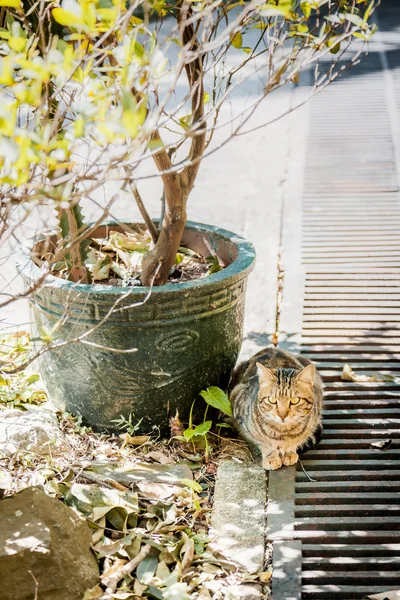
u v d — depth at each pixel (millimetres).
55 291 3344
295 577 2809
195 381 3572
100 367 3443
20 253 3660
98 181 2055
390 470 3455
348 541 3029
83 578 2645
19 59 1922
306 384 3457
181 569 2789
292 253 5434
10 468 3254
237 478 3383
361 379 4094
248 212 6199
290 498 3248
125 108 1808
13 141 1868
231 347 3705
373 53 10750
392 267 5230
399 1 14055
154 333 3381
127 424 3580
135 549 2879
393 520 3131
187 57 2127
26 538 2580
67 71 1980
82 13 1917
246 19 3053
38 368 3744
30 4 3023
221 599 2719
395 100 8828
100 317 3324
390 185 6609
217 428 3746
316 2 3074
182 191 3625
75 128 1890
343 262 5301
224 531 3055
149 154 2066
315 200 6363
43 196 2062
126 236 4254
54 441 3434
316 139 7773
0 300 4871
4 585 2518
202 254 4172
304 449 3594
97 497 3066
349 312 4707
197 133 2314
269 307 4785
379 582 2844
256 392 3564
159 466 3391
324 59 10469
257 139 7844
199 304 3400
